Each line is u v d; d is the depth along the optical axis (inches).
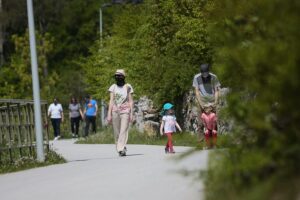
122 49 2603.3
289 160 466.3
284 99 466.9
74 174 885.8
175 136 1729.8
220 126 1173.1
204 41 1854.1
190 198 601.9
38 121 1111.6
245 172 488.4
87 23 5068.9
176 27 2089.1
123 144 1216.2
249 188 475.8
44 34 4938.5
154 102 1940.2
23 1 4948.3
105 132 2101.4
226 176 498.9
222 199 491.2
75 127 2466.8
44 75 4687.5
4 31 4948.3
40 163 1082.1
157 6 2149.4
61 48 5039.4
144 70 2080.5
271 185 452.4
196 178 524.4
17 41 4598.9
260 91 488.4
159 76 1932.8
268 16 486.3
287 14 474.6
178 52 1945.1
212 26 557.0
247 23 534.0
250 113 496.4
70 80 3809.1
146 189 681.0
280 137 470.0
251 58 483.2
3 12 4928.6
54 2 5078.7
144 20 2659.9
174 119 1274.6
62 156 1229.1
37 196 704.4
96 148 1584.6
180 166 713.6
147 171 826.8
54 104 2347.4
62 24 5098.4
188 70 1857.8
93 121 2377.0
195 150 552.1
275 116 484.7
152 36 2174.0
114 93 1227.9
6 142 1064.2
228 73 530.9
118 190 693.3
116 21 3102.9
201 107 1131.9
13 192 756.0
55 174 908.6
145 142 1780.3
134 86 2150.6
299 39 466.9
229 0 548.1
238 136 523.2
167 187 678.5
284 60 462.0
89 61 2923.2
